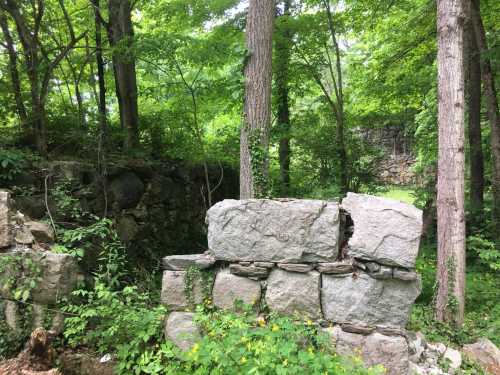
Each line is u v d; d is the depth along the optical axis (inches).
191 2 293.9
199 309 119.3
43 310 133.0
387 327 120.6
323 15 325.7
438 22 186.1
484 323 190.9
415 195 350.0
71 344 130.2
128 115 303.0
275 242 128.0
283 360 96.4
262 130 219.6
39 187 209.3
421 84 382.0
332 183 318.3
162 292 135.9
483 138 421.1
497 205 301.1
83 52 346.3
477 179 354.3
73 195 218.5
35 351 124.3
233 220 131.1
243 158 222.8
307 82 378.3
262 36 221.8
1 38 286.7
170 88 269.9
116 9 290.5
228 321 112.7
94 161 241.6
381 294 121.0
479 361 149.9
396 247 117.9
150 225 265.4
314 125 347.9
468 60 340.2
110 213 238.5
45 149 232.7
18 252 137.3
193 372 107.7
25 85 284.4
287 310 126.4
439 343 149.5
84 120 280.4
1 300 131.0
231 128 323.6
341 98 337.1
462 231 181.2
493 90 305.1
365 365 118.3
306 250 126.3
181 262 135.9
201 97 266.7
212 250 133.9
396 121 407.8
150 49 233.8
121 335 128.0
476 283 239.5
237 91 236.4
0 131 242.2
